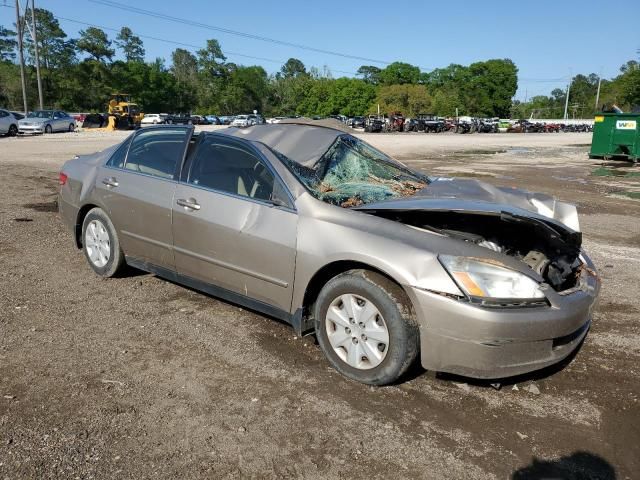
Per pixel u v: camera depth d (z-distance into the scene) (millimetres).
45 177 11898
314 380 3539
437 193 4414
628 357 4016
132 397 3264
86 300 4734
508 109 137875
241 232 3967
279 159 4109
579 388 3562
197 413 3129
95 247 5238
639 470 2785
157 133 4906
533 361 3225
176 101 112125
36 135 33062
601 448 2949
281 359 3807
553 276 3559
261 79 123438
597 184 14031
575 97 148875
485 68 134750
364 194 4449
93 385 3375
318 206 3752
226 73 125375
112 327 4219
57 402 3176
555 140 45656
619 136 20562
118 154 5133
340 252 3486
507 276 3209
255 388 3418
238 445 2855
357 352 3498
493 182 14156
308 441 2910
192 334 4152
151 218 4594
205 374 3568
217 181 4273
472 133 67000
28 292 4855
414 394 3416
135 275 5406
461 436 3008
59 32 93000
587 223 8961
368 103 109812
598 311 4934
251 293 4023
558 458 2855
